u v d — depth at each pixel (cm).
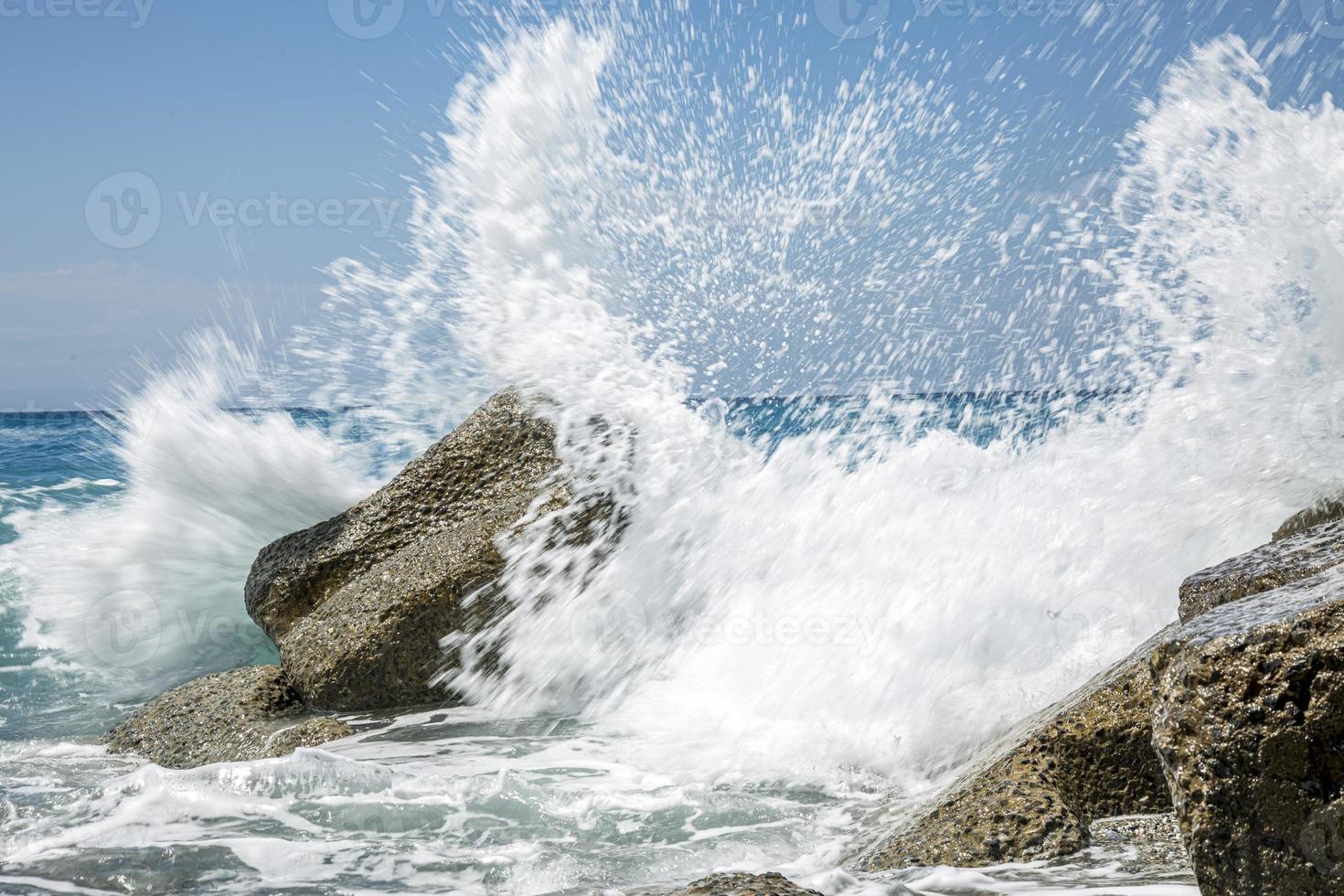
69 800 405
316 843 363
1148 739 347
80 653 698
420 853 354
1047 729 357
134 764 510
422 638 592
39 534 874
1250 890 218
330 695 579
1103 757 349
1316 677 217
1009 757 351
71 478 1216
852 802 420
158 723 552
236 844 361
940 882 286
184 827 375
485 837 371
